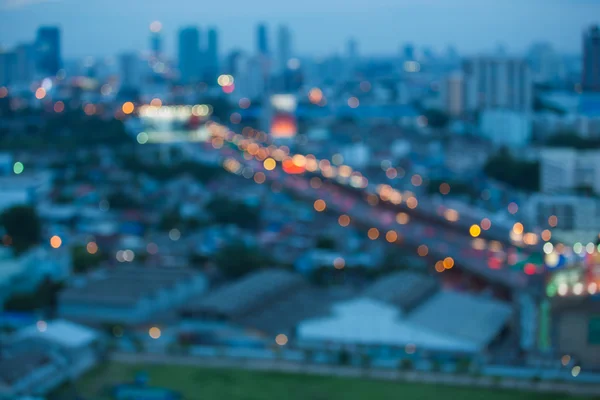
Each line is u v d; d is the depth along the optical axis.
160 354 139.38
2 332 148.62
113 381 127.44
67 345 131.75
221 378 129.38
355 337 141.88
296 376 130.25
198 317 152.62
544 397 122.00
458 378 128.50
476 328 145.62
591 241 177.88
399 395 122.81
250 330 148.50
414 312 152.62
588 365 132.25
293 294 169.25
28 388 120.06
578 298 133.00
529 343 139.38
